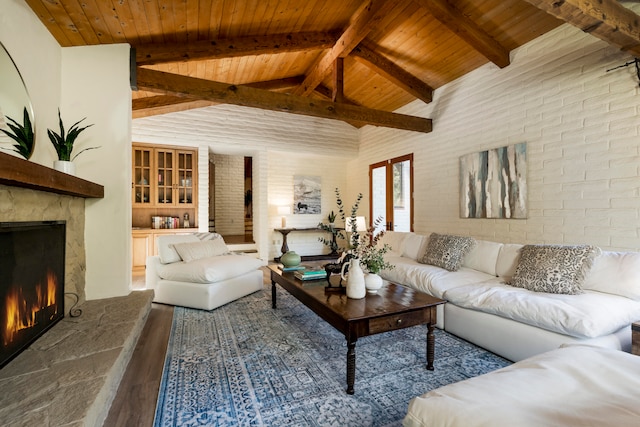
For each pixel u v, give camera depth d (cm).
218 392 177
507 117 366
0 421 119
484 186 393
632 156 263
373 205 639
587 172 293
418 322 201
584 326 179
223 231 751
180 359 217
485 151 391
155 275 355
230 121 567
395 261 377
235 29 330
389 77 455
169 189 538
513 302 215
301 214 705
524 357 206
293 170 696
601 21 192
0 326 158
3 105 204
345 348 236
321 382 188
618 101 272
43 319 206
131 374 195
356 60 466
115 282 296
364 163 671
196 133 538
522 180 348
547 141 325
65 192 215
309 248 716
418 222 508
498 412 86
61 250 235
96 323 228
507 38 345
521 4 303
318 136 651
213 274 323
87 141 290
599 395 94
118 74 300
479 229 402
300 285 258
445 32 363
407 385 186
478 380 105
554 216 320
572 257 232
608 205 278
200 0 267
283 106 377
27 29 230
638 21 207
